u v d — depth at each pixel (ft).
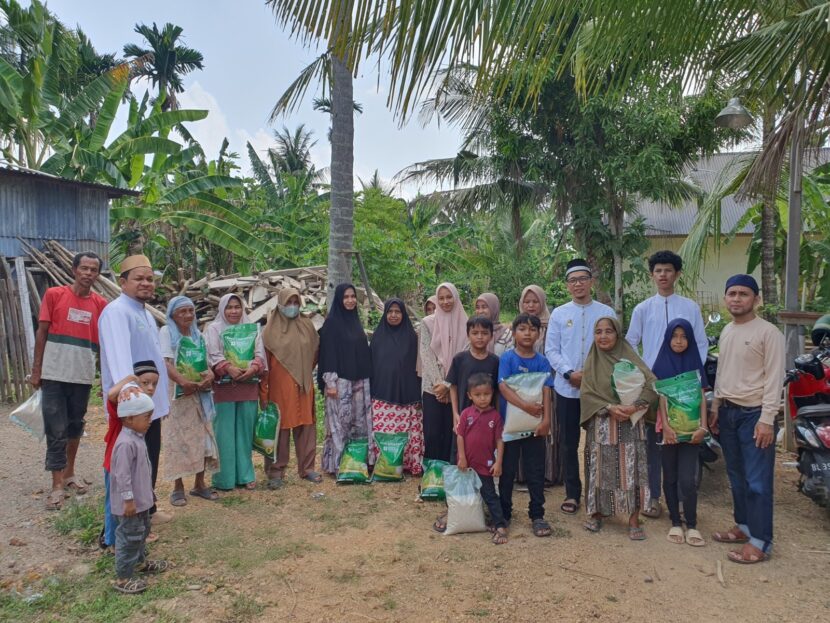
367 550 12.21
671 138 40.37
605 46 12.08
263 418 15.74
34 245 33.01
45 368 14.16
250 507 14.38
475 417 13.06
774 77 14.38
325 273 36.06
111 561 11.32
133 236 45.75
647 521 13.94
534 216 71.92
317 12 7.86
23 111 39.04
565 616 9.82
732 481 12.62
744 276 12.30
